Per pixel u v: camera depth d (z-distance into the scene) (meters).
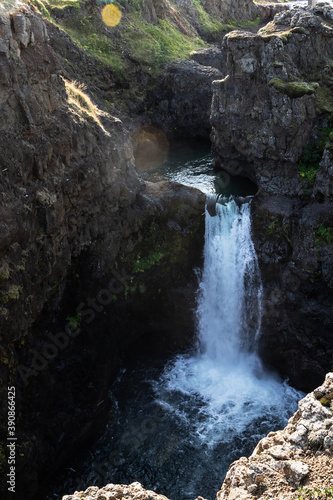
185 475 16.70
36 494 15.58
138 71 33.59
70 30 32.25
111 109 31.12
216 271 22.11
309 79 23.09
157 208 20.97
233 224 21.98
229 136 24.59
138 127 32.47
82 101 19.42
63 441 16.89
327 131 22.36
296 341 20.41
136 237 20.69
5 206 13.89
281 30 23.47
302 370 20.31
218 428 18.34
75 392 17.67
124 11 35.97
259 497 7.70
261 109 23.05
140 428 18.45
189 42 39.88
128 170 20.25
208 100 33.25
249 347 21.62
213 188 25.12
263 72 22.94
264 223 21.23
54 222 15.82
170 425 18.56
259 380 20.92
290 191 22.25
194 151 31.66
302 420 8.49
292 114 22.16
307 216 20.23
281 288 20.75
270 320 20.97
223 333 22.09
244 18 47.09
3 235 13.72
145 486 16.44
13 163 14.24
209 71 33.78
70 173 16.69
